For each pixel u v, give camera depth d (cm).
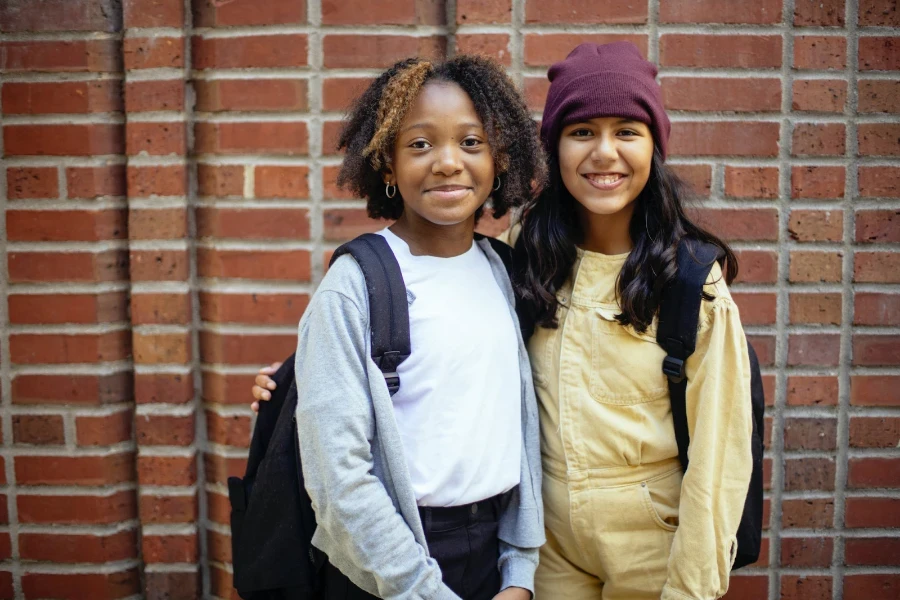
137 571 180
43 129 171
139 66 168
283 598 128
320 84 167
